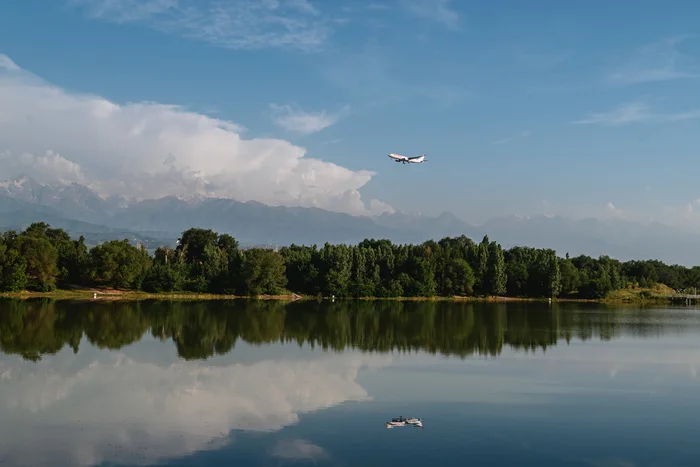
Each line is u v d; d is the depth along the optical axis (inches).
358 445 1200.8
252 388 1692.9
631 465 1118.4
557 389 1726.1
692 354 2434.8
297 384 1756.9
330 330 3186.5
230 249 7386.8
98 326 3070.9
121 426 1311.5
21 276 4992.6
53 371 1876.2
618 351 2508.6
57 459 1106.1
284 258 6407.5
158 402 1518.2
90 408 1451.8
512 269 6894.7
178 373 1888.5
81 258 5728.3
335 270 6181.1
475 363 2159.2
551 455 1163.9
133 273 5536.4
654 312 5014.8
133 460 1105.4
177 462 1098.1
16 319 3292.3
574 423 1375.5
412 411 1457.9
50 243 5462.6
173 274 5762.8
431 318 4050.2
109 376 1819.6
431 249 7057.1
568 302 6491.1
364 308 4926.2
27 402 1499.8
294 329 3201.3
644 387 1768.0
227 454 1143.0
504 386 1759.4
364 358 2244.1
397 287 6323.8
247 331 3043.8
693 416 1444.4
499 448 1197.1
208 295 5782.5
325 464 1096.2
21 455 1123.9
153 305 4549.7
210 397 1579.7
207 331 2987.2
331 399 1574.8
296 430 1296.8
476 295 6840.6
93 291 5526.6
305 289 6299.2
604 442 1244.5
